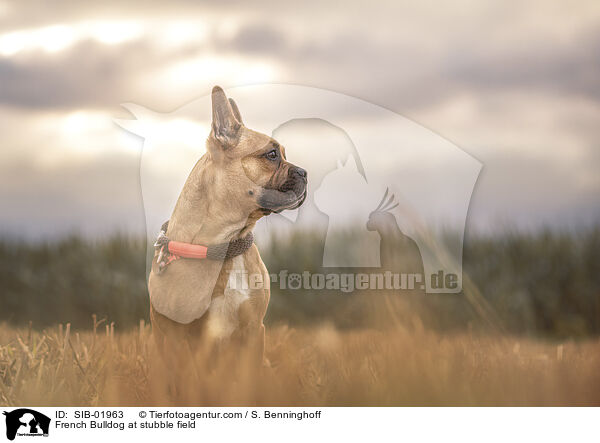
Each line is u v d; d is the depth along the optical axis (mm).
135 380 3012
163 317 3191
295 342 4031
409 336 3514
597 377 2715
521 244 8125
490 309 7051
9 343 3816
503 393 2637
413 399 2625
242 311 3250
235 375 2938
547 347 4223
